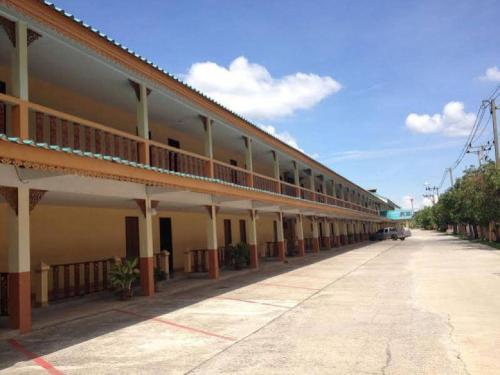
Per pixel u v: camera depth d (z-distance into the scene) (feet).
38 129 27.99
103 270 45.29
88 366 21.07
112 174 31.65
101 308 35.86
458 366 19.83
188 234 68.80
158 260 53.47
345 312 33.14
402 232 175.63
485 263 68.03
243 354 22.54
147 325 30.12
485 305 34.65
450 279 50.96
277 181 72.59
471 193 99.96
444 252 95.09
